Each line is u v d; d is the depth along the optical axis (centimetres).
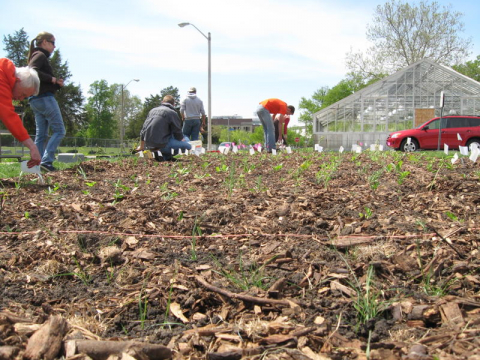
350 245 228
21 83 361
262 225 273
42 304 171
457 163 580
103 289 189
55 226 271
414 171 494
